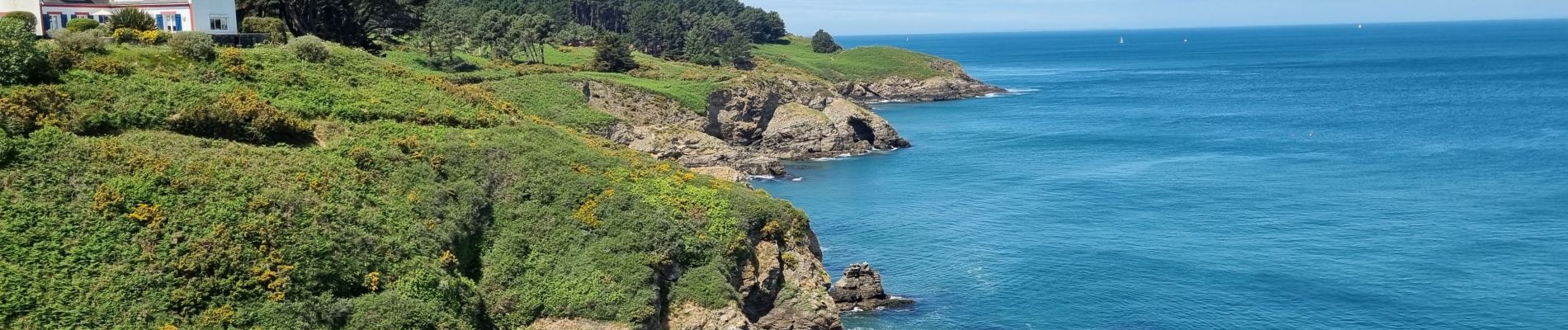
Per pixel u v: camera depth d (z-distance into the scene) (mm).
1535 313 56188
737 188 60875
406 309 40906
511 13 185875
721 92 118000
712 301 48906
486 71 114438
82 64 52281
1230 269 64875
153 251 38969
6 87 46625
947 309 58344
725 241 52500
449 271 45406
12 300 35219
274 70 61281
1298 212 81312
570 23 190000
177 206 41375
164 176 42781
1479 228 74625
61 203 39938
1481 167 101062
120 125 47594
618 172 57031
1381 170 101125
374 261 42844
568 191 52875
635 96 109188
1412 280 61938
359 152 50812
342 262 41625
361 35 98062
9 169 40719
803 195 92562
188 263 38719
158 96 51219
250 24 79312
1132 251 69625
